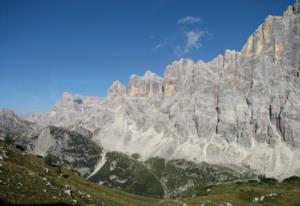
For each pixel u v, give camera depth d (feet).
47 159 412.36
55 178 295.28
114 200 318.24
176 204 429.38
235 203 474.49
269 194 558.15
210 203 446.19
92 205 214.07
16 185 182.50
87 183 397.80
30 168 292.20
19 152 336.90
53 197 186.80
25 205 155.63
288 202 524.52
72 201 195.72
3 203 146.61
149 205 384.68
